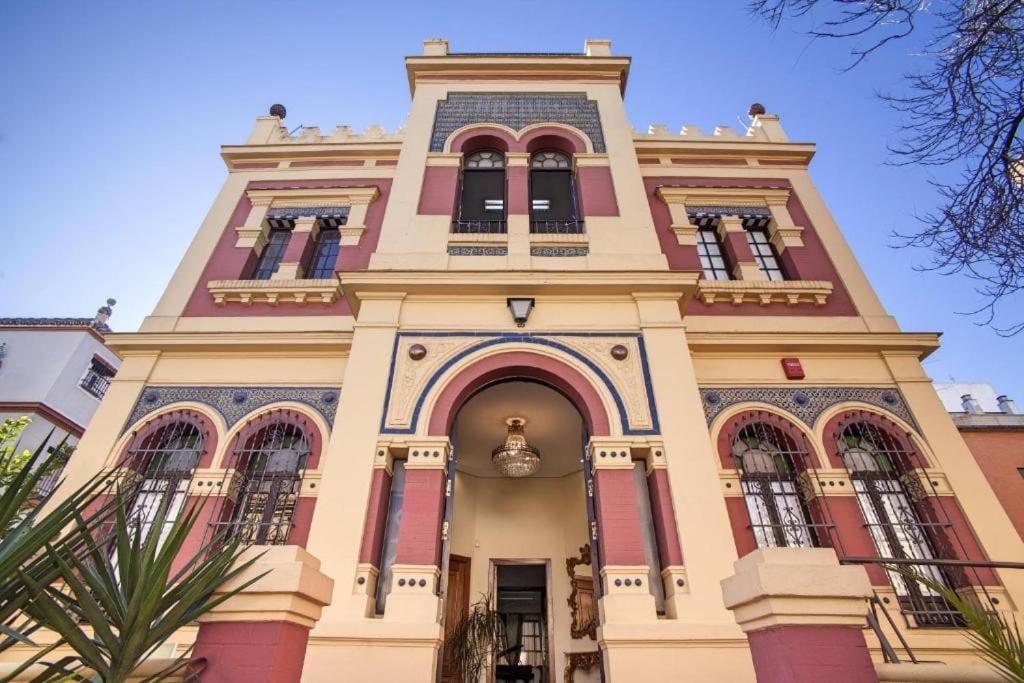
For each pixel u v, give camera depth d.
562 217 9.08
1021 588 6.38
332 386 8.10
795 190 10.60
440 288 7.45
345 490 5.99
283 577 3.03
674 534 5.82
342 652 5.07
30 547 2.55
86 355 17.50
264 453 7.62
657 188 10.39
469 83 10.60
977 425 10.22
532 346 7.05
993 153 4.41
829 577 2.99
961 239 4.61
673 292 7.48
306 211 10.41
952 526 6.81
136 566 2.70
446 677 8.44
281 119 12.30
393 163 11.13
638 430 6.43
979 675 3.04
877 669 3.33
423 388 6.75
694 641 5.12
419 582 5.49
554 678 9.06
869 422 7.68
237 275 9.48
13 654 5.93
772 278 9.74
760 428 7.73
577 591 9.52
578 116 10.12
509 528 10.27
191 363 8.35
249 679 2.79
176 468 7.39
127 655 2.58
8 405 15.78
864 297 9.07
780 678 2.88
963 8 4.31
